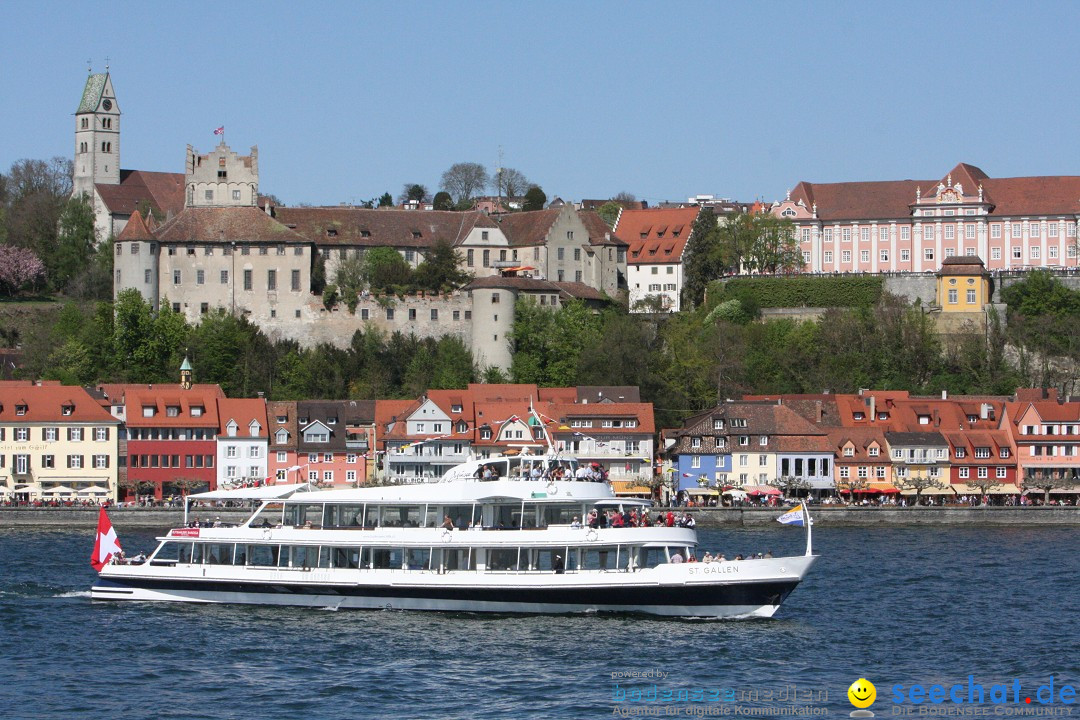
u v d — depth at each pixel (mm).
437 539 131500
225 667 114688
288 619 129875
